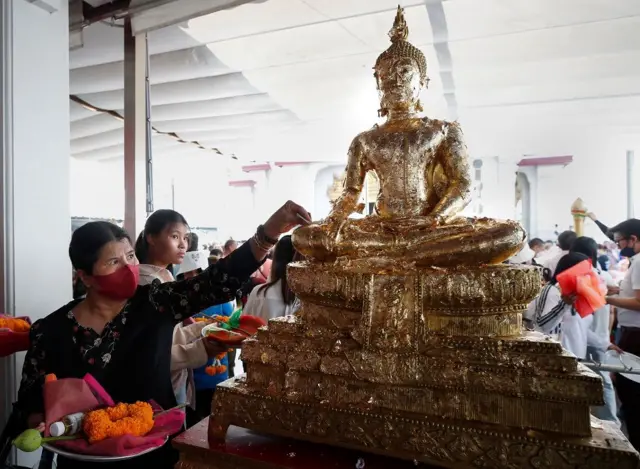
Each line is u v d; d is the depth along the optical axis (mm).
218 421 1596
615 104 5418
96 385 1659
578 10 3295
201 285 1953
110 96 5305
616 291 4434
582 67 4312
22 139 2814
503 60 4207
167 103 5414
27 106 2854
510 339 1398
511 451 1246
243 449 1517
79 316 1913
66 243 3092
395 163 1963
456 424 1306
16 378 2770
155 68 4535
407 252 1629
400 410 1386
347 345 1495
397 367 1409
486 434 1271
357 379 1441
